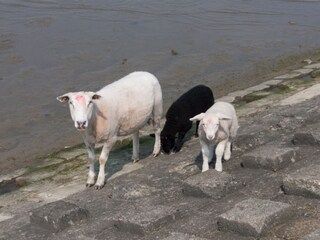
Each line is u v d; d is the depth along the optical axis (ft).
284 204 21.65
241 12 90.53
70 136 43.91
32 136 44.21
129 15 86.69
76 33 75.36
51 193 31.83
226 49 69.36
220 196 24.56
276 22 84.07
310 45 71.36
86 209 25.11
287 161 27.27
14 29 76.18
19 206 30.19
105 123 29.60
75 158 38.50
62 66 61.72
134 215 22.77
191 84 56.49
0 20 80.79
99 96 28.07
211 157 29.48
